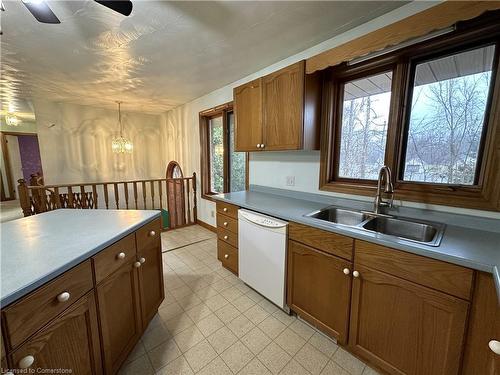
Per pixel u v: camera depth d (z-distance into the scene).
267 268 1.83
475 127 1.32
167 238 3.51
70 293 0.89
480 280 0.88
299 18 1.59
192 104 3.95
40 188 2.99
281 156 2.42
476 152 1.33
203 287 2.17
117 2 1.10
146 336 1.56
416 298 1.06
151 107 4.49
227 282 2.25
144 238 1.49
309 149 1.89
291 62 2.20
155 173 5.40
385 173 1.59
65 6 1.41
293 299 1.68
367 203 1.75
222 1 1.40
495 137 1.21
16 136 6.82
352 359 1.38
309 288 1.55
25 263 0.86
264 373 1.30
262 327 1.65
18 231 1.23
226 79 2.85
